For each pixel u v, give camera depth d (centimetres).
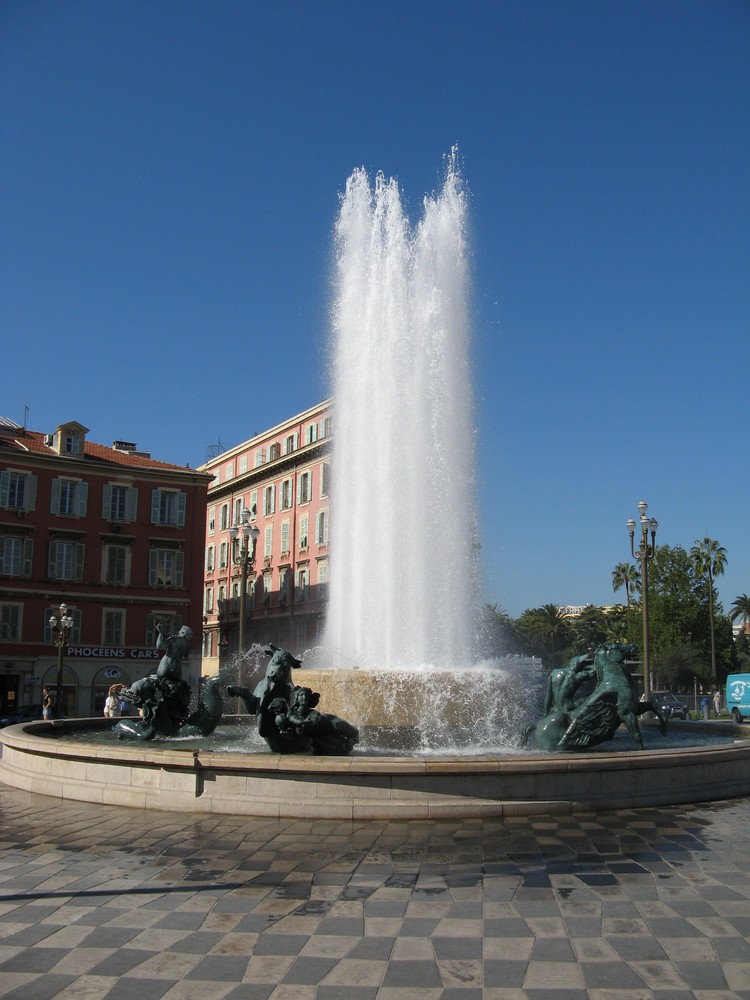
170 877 821
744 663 8931
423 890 771
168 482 6281
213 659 8231
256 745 1548
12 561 5681
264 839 978
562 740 1381
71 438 6044
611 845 937
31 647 5647
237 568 7944
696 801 1219
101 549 5991
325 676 1556
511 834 996
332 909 720
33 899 754
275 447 7675
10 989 561
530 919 689
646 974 578
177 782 1169
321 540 6775
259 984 568
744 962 598
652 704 1388
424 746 1486
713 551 8544
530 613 9156
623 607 9550
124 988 562
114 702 3197
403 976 580
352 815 1077
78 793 1263
